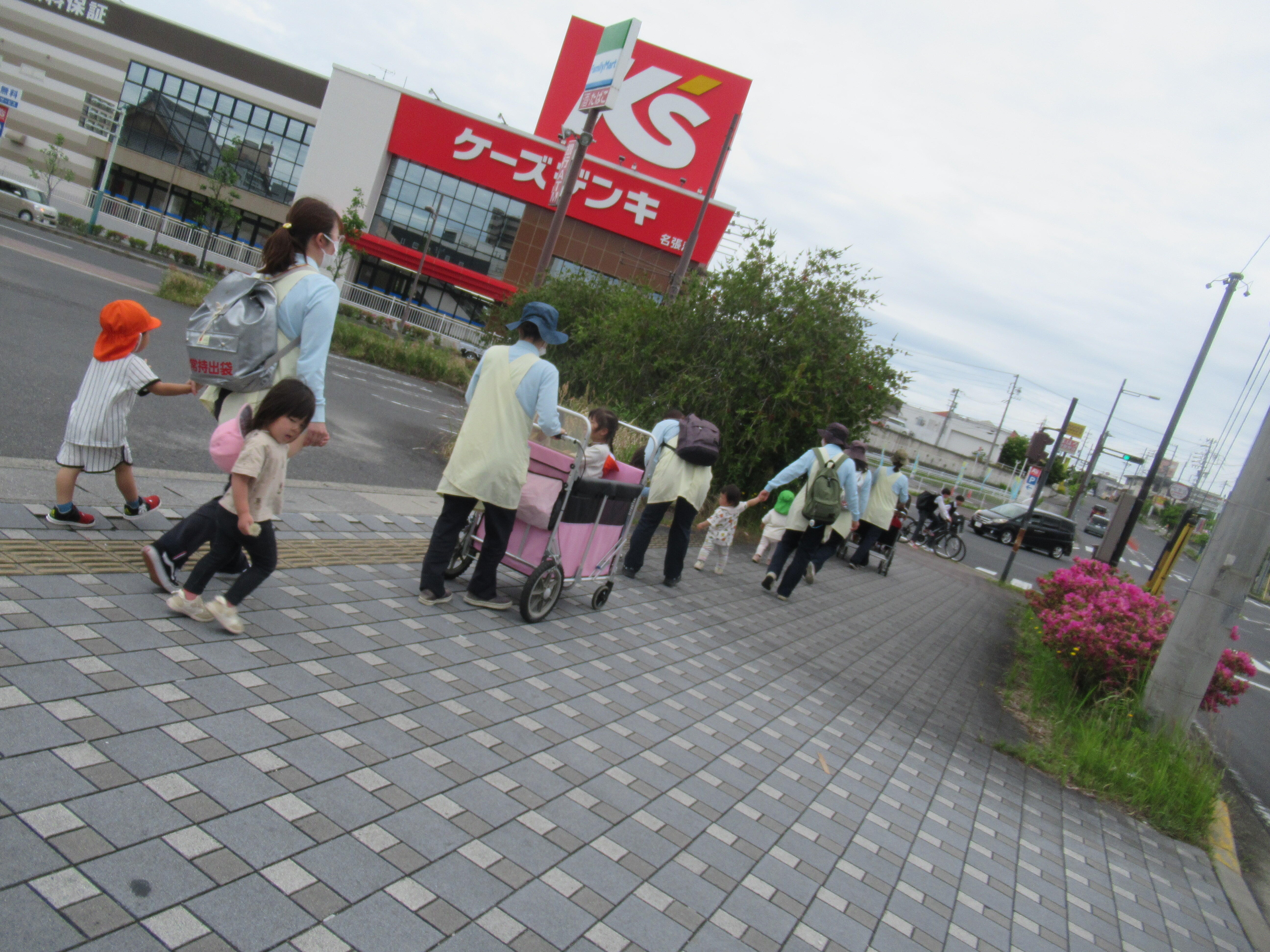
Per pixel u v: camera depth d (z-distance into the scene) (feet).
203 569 11.29
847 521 32.09
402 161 135.13
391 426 37.70
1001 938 10.18
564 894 8.24
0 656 8.96
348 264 132.87
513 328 15.71
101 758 7.86
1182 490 269.85
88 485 15.25
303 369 11.95
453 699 11.96
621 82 49.62
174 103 151.74
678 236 129.18
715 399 39.22
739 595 26.94
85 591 11.16
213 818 7.59
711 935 8.34
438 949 6.86
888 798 13.58
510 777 10.28
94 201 122.52
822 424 38.86
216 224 152.25
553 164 128.98
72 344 29.55
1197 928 12.41
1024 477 187.93
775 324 39.65
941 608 38.50
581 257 133.18
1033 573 73.46
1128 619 22.67
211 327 11.54
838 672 20.74
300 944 6.42
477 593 16.37
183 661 10.27
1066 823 15.17
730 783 12.24
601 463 18.10
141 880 6.53
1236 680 21.88
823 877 10.30
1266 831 19.92
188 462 19.90
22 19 149.69
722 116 128.88
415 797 9.12
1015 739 19.39
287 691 10.48
